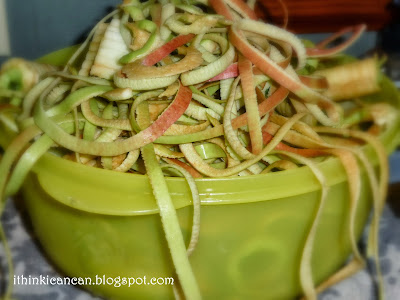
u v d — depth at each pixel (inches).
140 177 10.2
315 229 10.6
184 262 9.8
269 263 11.2
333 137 13.4
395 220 16.3
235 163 11.9
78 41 21.8
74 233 11.3
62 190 10.4
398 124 13.1
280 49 13.5
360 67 13.6
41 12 21.1
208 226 10.3
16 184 11.1
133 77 11.4
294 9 21.8
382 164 11.7
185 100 11.7
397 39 22.3
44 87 12.9
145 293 11.5
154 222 10.4
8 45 21.5
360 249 15.1
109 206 10.0
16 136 11.8
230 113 11.6
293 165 11.3
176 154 11.8
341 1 21.8
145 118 11.6
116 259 11.2
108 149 10.9
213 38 12.9
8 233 16.0
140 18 12.8
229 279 11.1
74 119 12.2
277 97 12.0
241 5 13.6
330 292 13.9
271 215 10.4
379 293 13.3
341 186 11.1
